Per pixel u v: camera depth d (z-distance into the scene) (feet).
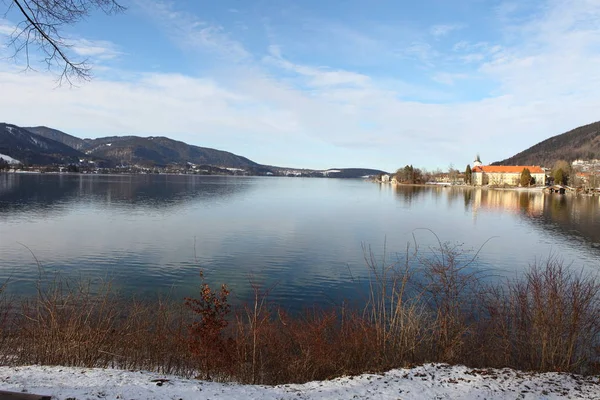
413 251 115.44
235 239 133.69
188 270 92.32
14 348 32.27
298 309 64.75
